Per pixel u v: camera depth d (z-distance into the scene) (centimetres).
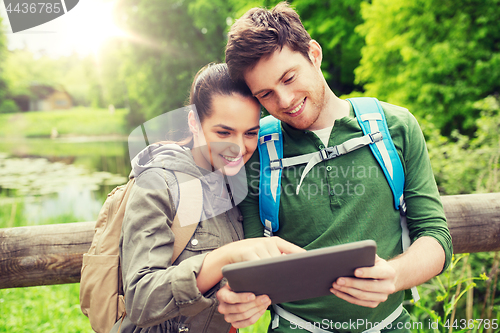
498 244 147
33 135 2125
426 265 100
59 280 146
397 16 509
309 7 766
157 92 1032
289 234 114
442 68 460
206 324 97
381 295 81
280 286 77
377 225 109
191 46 1034
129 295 85
